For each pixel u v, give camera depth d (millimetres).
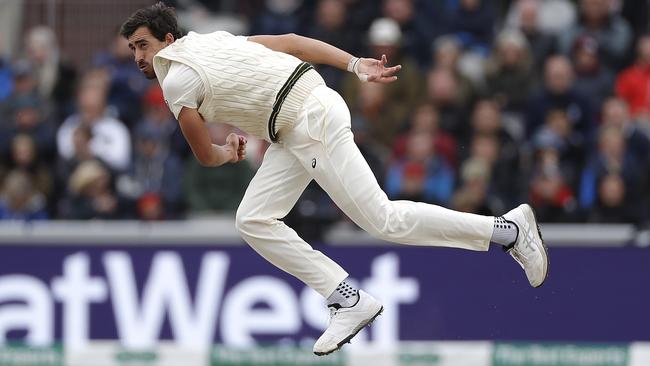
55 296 35906
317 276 23625
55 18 44062
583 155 38812
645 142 38500
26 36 44125
